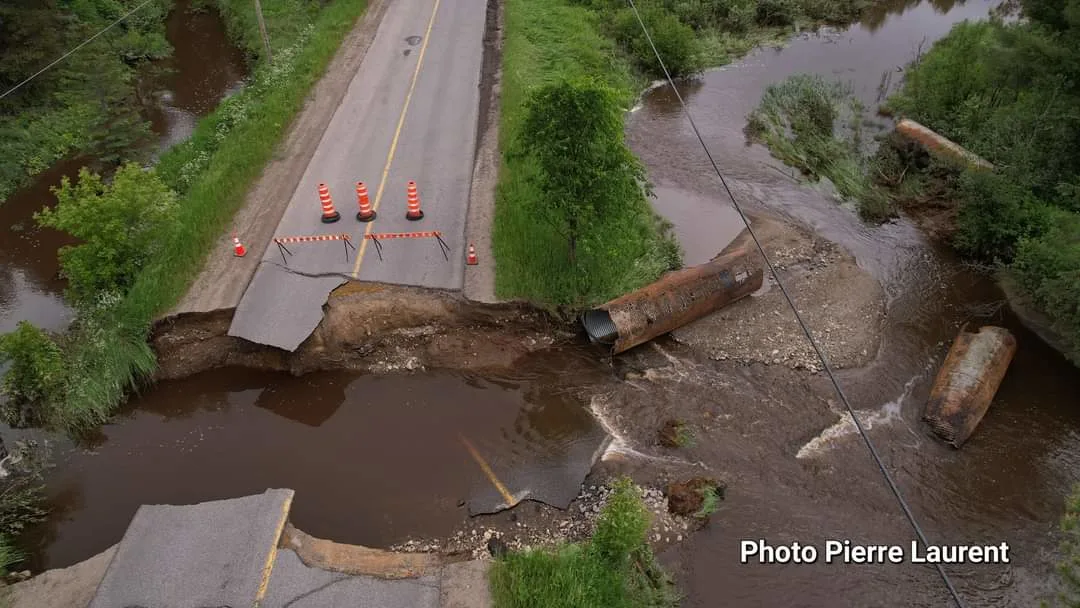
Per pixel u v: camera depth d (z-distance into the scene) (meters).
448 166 23.12
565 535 13.48
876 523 13.88
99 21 34.19
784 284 19.95
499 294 18.03
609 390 16.69
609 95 15.65
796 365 17.27
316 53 29.75
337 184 22.38
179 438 15.92
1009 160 22.16
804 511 14.05
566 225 18.25
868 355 17.64
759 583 12.84
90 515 14.23
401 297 18.05
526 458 15.07
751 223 22.95
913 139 25.72
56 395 15.98
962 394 15.74
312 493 14.45
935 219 22.97
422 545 13.38
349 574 11.98
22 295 20.53
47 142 27.00
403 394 16.67
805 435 15.57
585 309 17.86
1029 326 18.91
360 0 35.09
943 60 28.50
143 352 16.89
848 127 28.50
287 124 25.61
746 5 38.44
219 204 20.92
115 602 11.34
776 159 26.62
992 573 13.07
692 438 15.45
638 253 19.83
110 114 26.16
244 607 11.26
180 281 18.17
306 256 19.30
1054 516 14.13
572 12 35.25
